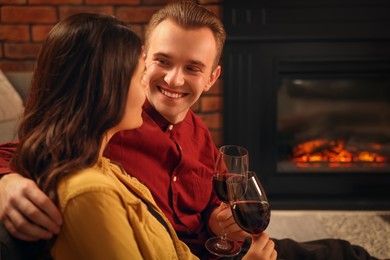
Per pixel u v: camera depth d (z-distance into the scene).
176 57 1.18
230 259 1.28
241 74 2.84
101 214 0.77
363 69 2.85
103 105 0.81
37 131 0.82
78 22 0.82
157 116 1.27
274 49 2.81
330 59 2.81
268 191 3.02
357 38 2.76
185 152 1.34
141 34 2.81
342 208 2.92
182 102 1.24
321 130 3.07
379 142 3.07
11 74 1.95
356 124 3.06
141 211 0.90
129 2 2.77
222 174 1.27
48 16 2.77
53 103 0.82
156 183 1.23
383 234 2.58
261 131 2.92
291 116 3.04
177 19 1.19
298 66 2.85
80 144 0.80
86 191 0.76
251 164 2.96
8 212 0.79
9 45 2.80
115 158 1.20
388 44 2.79
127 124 0.89
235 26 2.77
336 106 3.02
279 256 1.30
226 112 2.89
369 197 2.98
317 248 1.31
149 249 0.85
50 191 0.78
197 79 1.22
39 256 0.85
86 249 0.76
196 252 1.29
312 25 2.76
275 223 2.73
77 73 0.81
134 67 0.84
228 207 1.23
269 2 2.74
